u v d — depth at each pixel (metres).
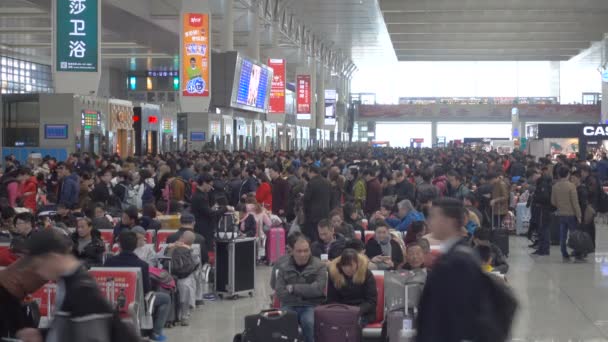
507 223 20.30
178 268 10.09
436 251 8.94
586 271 14.44
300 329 8.23
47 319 8.19
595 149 35.47
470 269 3.89
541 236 16.62
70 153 23.64
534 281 13.38
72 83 23.59
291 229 13.96
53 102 26.06
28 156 24.42
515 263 15.52
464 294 3.84
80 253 9.61
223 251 12.01
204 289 12.16
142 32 45.88
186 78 34.81
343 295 8.04
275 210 16.81
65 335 4.11
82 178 15.78
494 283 4.02
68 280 4.20
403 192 17.41
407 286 7.69
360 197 18.22
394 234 10.17
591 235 16.64
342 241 9.83
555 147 36.25
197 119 35.53
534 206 17.06
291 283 8.44
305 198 13.84
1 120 26.03
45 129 26.03
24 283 5.25
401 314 7.52
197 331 9.84
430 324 3.89
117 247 10.90
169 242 10.94
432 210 4.22
